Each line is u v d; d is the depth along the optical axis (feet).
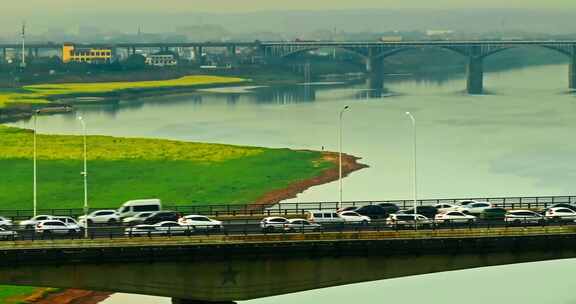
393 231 520.01
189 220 564.71
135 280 501.15
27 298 601.21
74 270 497.87
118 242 498.28
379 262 511.81
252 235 506.48
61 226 564.71
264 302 579.07
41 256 493.77
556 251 524.52
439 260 515.91
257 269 506.07
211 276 503.61
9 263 492.54
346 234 513.04
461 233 519.19
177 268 501.56
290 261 506.48
